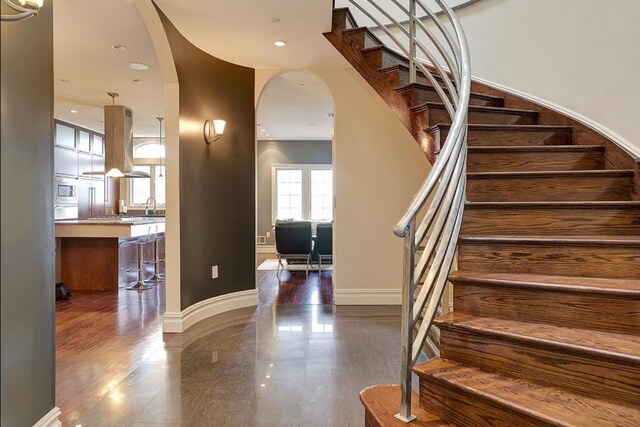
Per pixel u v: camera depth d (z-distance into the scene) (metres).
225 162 4.53
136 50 4.16
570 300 1.83
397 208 4.83
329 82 4.82
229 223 4.60
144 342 3.54
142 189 9.80
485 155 2.85
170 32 3.60
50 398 1.98
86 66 4.65
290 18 3.49
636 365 1.46
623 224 2.30
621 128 2.78
